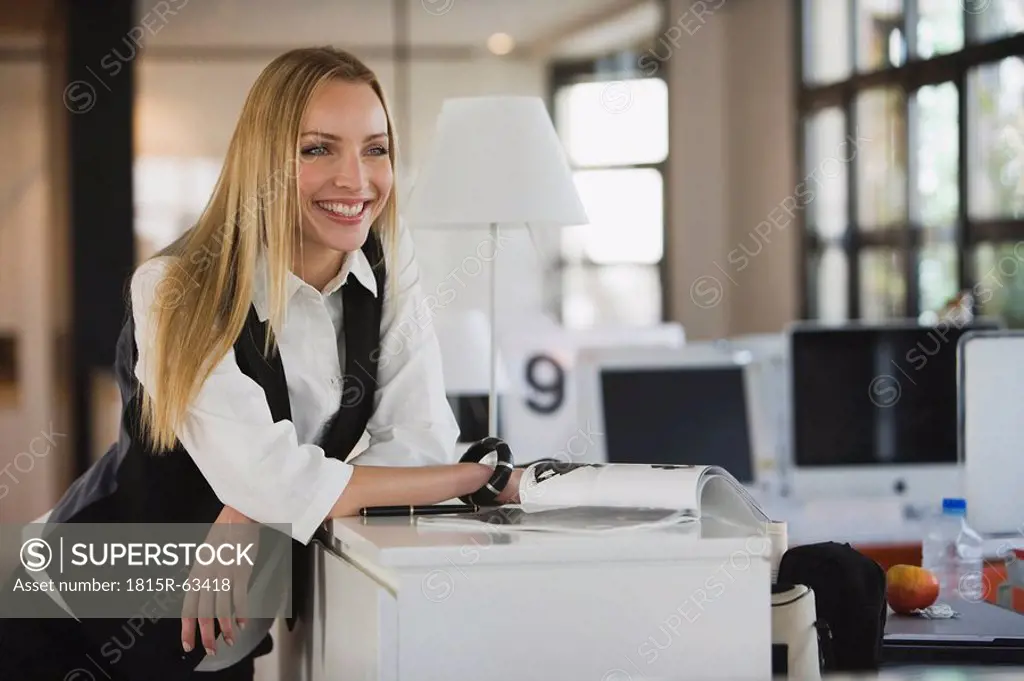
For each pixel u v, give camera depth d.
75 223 7.39
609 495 1.77
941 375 3.85
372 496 1.85
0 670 1.98
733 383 3.85
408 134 8.01
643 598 1.58
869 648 1.84
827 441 3.80
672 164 8.48
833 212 7.41
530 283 7.92
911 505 3.72
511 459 1.93
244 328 1.92
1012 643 1.98
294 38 7.76
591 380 3.85
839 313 7.34
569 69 8.23
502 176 2.39
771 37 7.98
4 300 7.33
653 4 8.38
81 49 7.39
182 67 7.64
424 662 1.53
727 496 1.75
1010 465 2.83
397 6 7.97
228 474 1.86
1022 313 5.46
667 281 8.48
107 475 2.04
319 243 1.97
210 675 2.02
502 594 1.55
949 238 5.99
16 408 7.31
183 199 7.61
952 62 5.93
